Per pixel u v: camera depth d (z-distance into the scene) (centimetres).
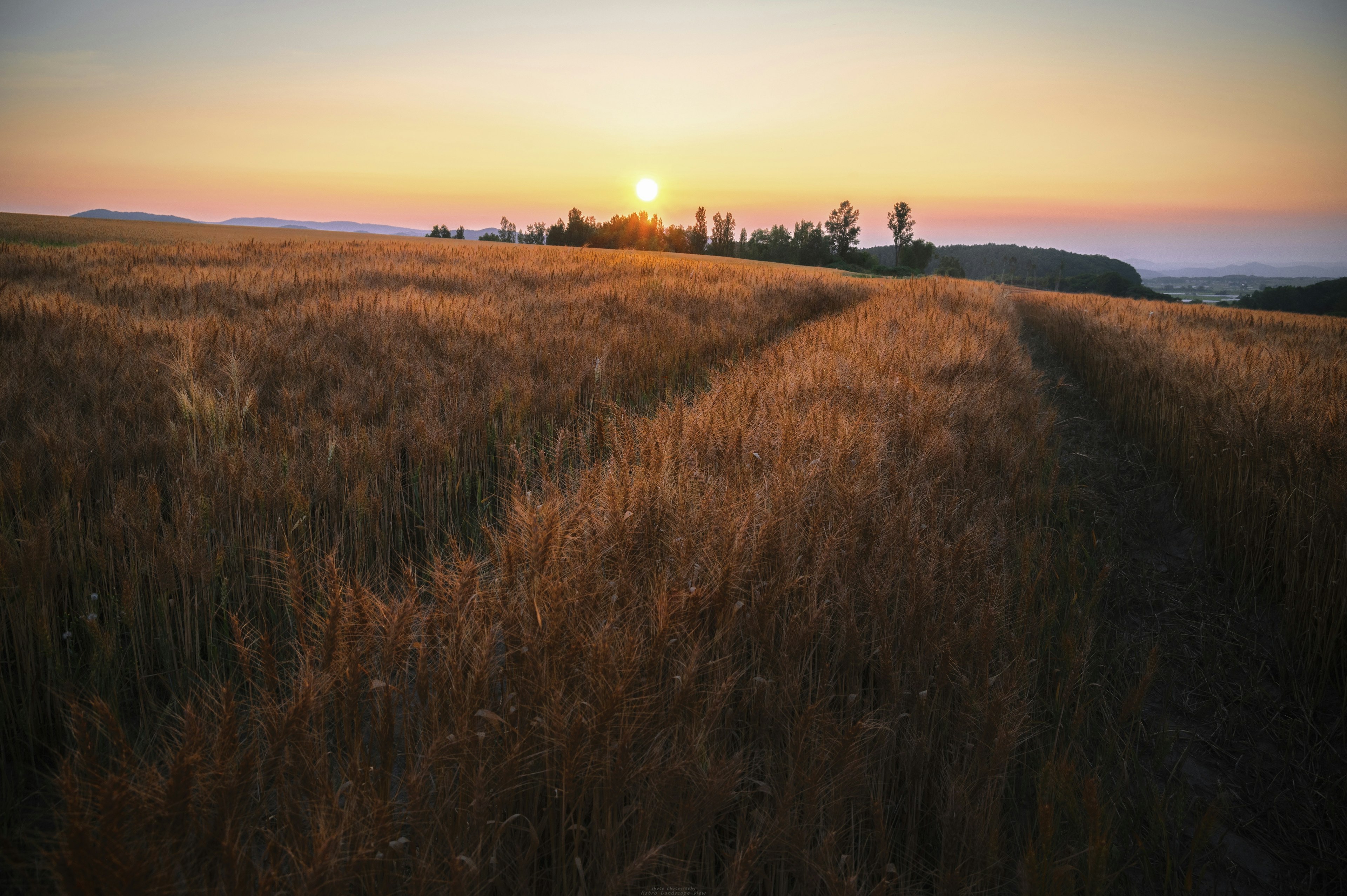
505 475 476
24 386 443
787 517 287
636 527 267
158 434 402
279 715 176
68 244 3516
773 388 514
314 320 743
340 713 192
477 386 581
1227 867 241
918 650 247
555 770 187
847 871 192
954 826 196
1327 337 1261
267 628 321
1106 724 283
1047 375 1227
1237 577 443
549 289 1443
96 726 241
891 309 1386
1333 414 458
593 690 187
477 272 1727
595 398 602
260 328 675
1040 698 285
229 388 463
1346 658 335
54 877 139
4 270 1277
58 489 340
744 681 241
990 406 545
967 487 403
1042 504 460
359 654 200
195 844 151
